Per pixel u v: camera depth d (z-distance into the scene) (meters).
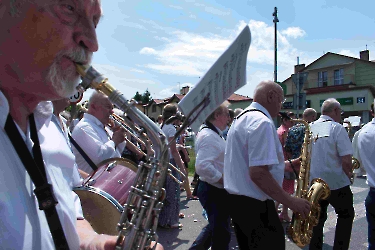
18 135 0.98
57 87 0.99
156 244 1.20
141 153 4.25
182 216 5.44
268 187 2.31
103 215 1.95
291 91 30.05
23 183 0.95
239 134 2.50
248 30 1.01
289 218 5.21
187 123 1.08
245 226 2.45
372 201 3.42
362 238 4.41
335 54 28.67
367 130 3.54
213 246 3.15
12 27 0.91
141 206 1.16
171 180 4.78
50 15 0.92
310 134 3.64
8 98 1.02
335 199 3.53
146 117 1.17
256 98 2.61
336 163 3.53
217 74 1.02
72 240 1.15
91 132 3.19
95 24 1.11
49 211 1.01
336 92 26.36
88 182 2.20
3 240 0.83
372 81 26.73
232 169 2.53
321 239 3.67
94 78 1.07
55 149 1.18
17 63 0.93
